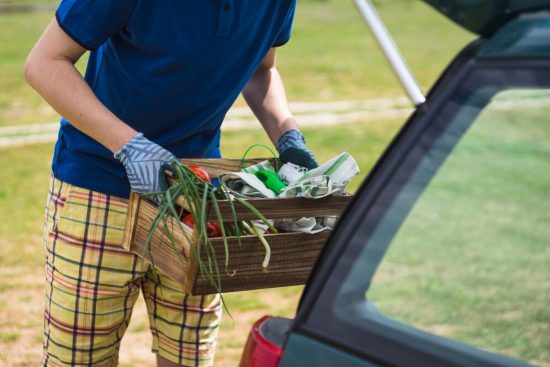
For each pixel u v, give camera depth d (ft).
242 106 42.73
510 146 6.98
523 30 6.84
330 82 50.31
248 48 10.93
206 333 11.66
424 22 75.46
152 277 11.53
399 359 6.41
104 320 11.23
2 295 20.40
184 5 10.14
